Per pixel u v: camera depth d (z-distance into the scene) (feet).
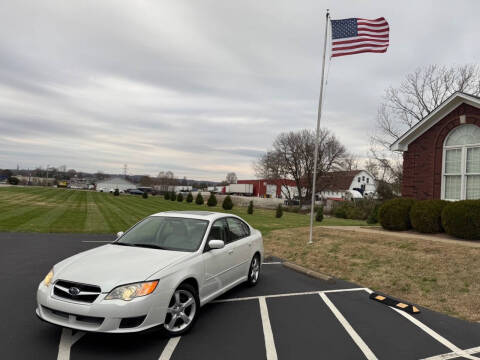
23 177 418.31
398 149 45.93
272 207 167.32
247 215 96.58
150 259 14.70
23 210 73.10
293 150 182.39
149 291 12.91
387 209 42.24
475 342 15.31
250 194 282.15
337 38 39.60
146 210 94.63
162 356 12.62
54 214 69.15
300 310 18.83
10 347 12.83
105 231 49.34
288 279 26.21
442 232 37.22
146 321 12.70
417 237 35.37
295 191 239.71
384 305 20.48
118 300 12.32
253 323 16.53
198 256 16.08
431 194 42.55
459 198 39.93
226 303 19.60
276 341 14.53
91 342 13.55
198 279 15.66
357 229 45.29
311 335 15.38
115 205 110.01
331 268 30.04
